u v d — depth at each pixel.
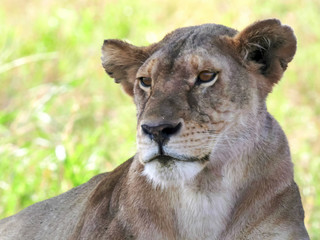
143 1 21.08
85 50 18.64
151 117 8.17
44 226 10.71
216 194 8.75
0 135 14.86
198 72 8.48
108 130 14.95
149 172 8.29
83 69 17.66
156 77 8.58
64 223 10.36
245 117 8.66
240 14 19.94
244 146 8.68
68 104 16.33
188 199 8.77
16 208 12.89
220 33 8.97
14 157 13.78
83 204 10.20
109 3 21.00
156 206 8.84
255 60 8.89
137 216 8.89
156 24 20.20
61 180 13.08
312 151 14.85
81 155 13.71
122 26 19.81
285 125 15.53
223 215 8.80
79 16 20.81
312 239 12.04
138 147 8.35
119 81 9.75
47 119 14.84
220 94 8.48
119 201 9.13
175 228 8.88
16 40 19.36
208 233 8.85
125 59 9.49
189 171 8.28
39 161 13.66
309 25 19.69
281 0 20.86
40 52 18.75
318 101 16.91
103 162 13.91
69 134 14.55
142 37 19.27
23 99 16.50
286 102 16.45
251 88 8.73
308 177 13.40
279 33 8.80
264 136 8.82
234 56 8.75
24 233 10.88
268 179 8.80
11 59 18.67
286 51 8.90
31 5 21.77
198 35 8.80
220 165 8.66
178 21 20.00
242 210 8.77
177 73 8.50
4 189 13.20
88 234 9.34
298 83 17.48
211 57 8.53
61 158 12.96
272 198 8.79
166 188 8.76
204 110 8.41
